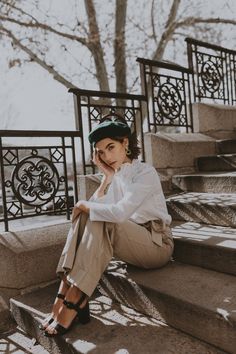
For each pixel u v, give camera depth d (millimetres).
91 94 3578
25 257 2654
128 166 2252
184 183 3801
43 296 2588
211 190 3514
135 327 2014
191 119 4867
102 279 2480
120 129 2193
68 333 1995
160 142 3986
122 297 2324
